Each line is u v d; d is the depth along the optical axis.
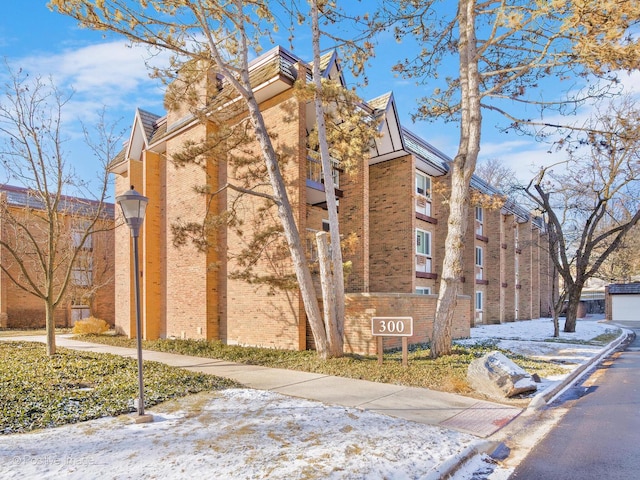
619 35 8.05
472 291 23.55
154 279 17.52
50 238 12.52
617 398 7.52
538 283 35.81
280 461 4.36
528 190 20.66
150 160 18.12
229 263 14.77
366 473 4.07
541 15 8.93
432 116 13.42
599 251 38.66
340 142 11.37
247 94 10.63
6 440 5.05
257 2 10.62
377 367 9.60
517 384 7.39
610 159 18.73
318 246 10.54
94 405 6.62
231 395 7.33
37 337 19.52
